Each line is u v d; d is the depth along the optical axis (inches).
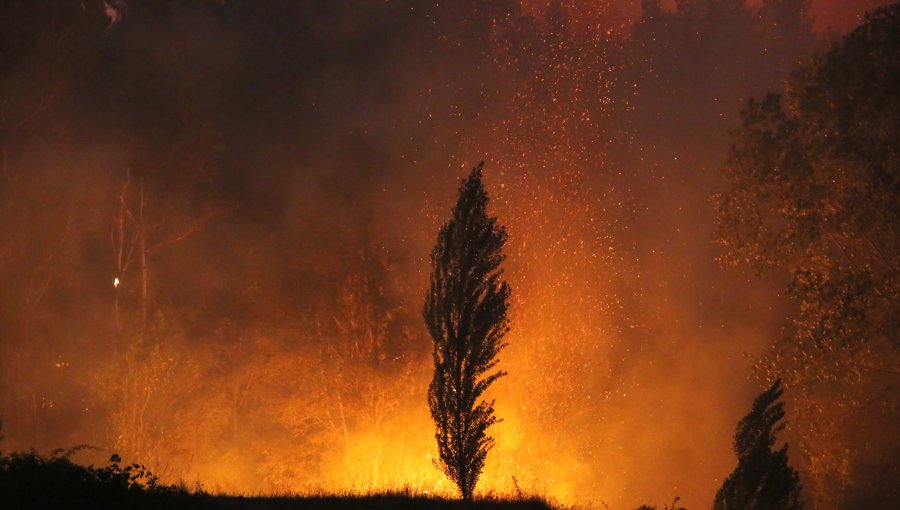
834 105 887.7
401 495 633.0
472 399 739.4
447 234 761.0
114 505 470.0
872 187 856.9
